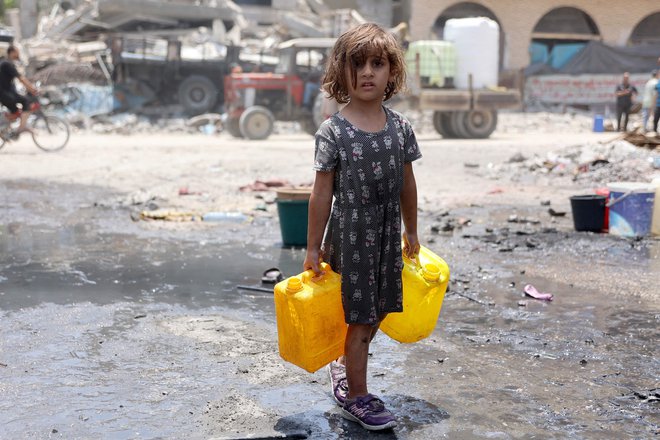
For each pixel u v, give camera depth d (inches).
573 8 1232.8
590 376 126.6
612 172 418.3
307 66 780.0
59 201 349.4
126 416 110.4
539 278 200.1
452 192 380.8
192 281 198.5
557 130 957.8
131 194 368.8
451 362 134.4
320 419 110.1
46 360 135.3
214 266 217.2
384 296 107.1
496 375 127.6
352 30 103.3
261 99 761.0
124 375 127.9
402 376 127.4
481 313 166.7
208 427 106.7
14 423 107.7
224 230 277.4
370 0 1192.2
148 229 279.9
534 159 473.1
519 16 1173.1
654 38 1217.4
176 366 132.6
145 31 1125.1
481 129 749.9
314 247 106.4
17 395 118.3
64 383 123.8
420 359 136.1
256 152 558.3
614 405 114.0
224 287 192.2
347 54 101.9
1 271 210.1
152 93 927.7
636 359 135.0
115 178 424.8
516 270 209.5
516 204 341.7
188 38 1053.8
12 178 422.9
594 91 1130.7
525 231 268.4
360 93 102.3
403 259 114.5
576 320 160.1
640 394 117.3
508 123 995.9
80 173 443.2
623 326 155.4
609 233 264.7
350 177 102.9
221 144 652.1
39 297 181.0
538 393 119.2
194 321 161.3
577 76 1135.0
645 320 159.5
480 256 229.5
